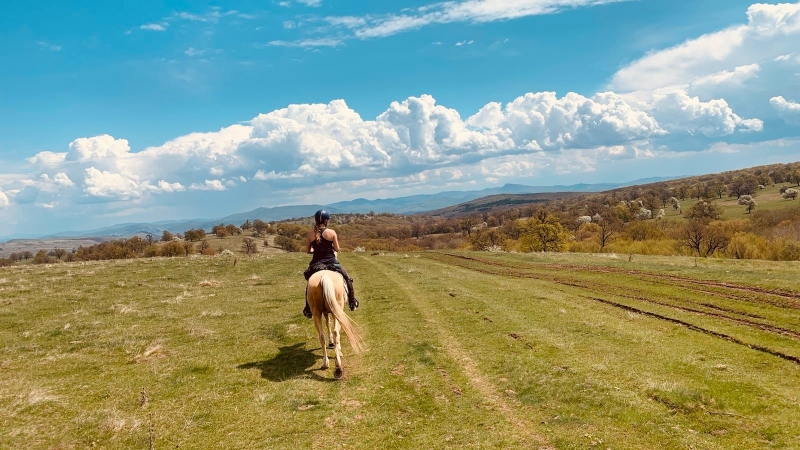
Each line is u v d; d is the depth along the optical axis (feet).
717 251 191.93
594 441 21.66
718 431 22.04
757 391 26.89
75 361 36.19
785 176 585.22
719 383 28.40
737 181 527.40
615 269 92.63
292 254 154.10
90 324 48.34
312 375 32.71
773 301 55.11
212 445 22.45
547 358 34.12
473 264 121.90
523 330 42.37
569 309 52.95
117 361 36.32
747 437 21.34
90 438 23.30
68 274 92.12
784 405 24.73
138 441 22.97
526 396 27.40
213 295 68.23
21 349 39.34
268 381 31.42
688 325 45.37
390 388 29.73
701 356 34.47
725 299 58.44
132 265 110.83
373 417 25.43
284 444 22.38
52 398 28.02
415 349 37.76
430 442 22.39
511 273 98.99
